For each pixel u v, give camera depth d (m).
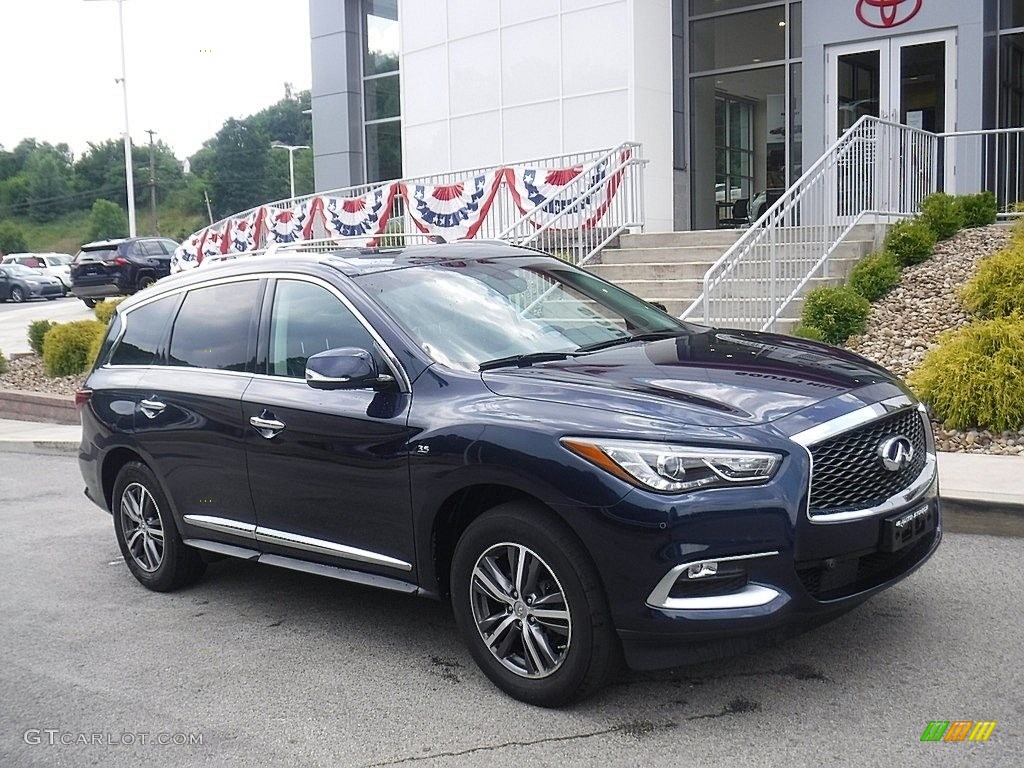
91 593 6.39
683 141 18.33
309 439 4.92
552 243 13.75
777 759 3.65
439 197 16.44
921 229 11.42
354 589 6.11
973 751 3.62
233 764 3.97
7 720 4.52
